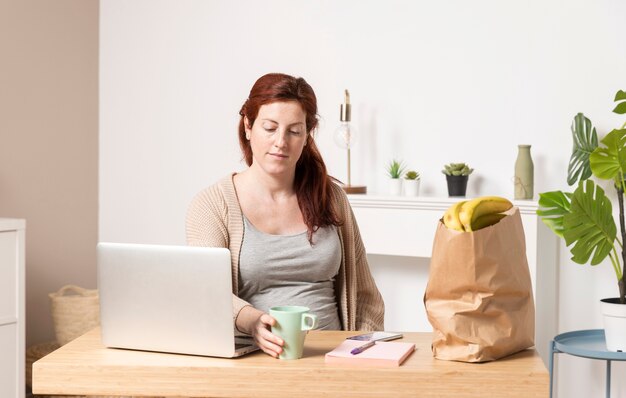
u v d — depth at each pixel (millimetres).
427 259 4246
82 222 5008
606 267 3859
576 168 3879
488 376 1843
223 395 1896
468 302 1929
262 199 2416
